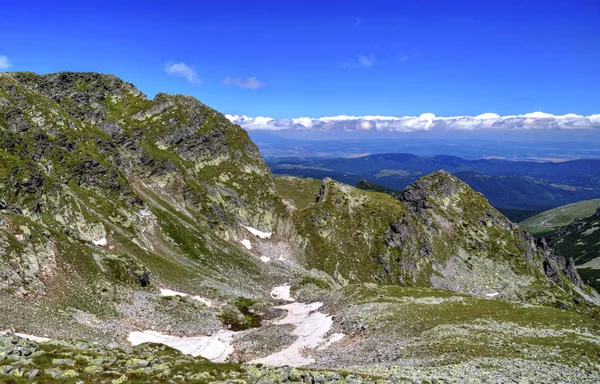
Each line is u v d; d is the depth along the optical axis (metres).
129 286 97.00
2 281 70.94
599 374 47.81
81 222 121.31
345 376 41.41
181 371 38.88
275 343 83.00
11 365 33.09
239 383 35.62
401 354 62.22
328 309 104.81
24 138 146.12
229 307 112.75
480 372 47.03
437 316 81.06
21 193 113.00
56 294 77.56
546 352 57.56
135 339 75.06
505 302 92.94
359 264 195.88
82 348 46.94
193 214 185.38
